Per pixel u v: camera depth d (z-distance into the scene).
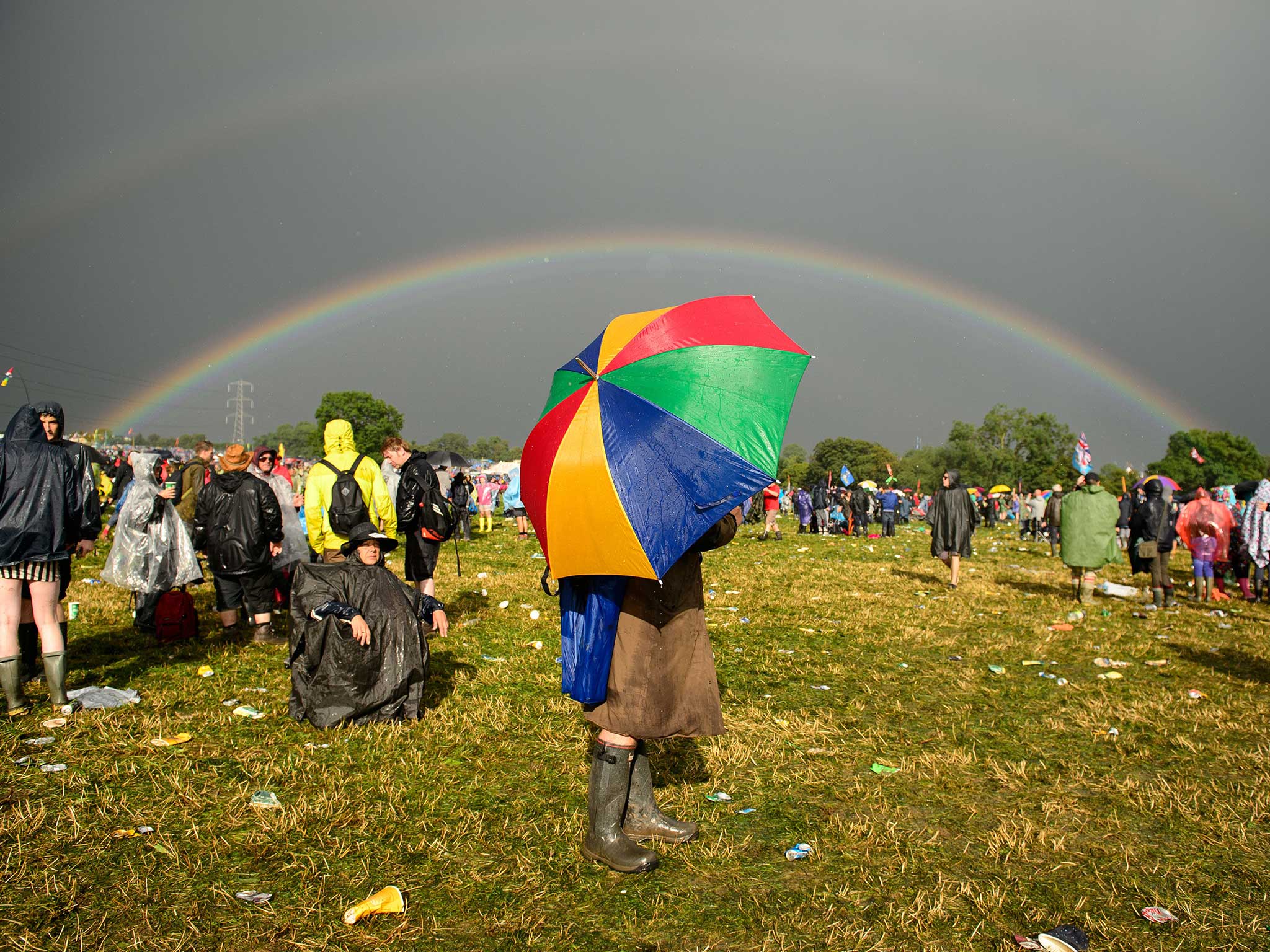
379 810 3.96
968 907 3.23
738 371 3.45
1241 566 12.03
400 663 5.26
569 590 3.52
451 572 12.71
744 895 3.29
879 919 3.12
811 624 9.02
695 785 4.41
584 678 3.45
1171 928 3.09
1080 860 3.63
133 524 7.36
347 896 3.21
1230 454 78.12
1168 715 5.75
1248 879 3.47
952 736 5.30
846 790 4.37
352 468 7.10
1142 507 11.03
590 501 3.23
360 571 5.38
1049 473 95.56
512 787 4.31
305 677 5.21
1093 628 9.10
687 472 3.25
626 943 2.96
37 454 5.09
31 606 5.82
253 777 4.30
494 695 5.89
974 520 12.21
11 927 2.85
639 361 3.44
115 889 3.16
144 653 7.00
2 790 3.93
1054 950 2.89
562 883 3.36
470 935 2.98
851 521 25.91
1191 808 4.16
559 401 3.50
